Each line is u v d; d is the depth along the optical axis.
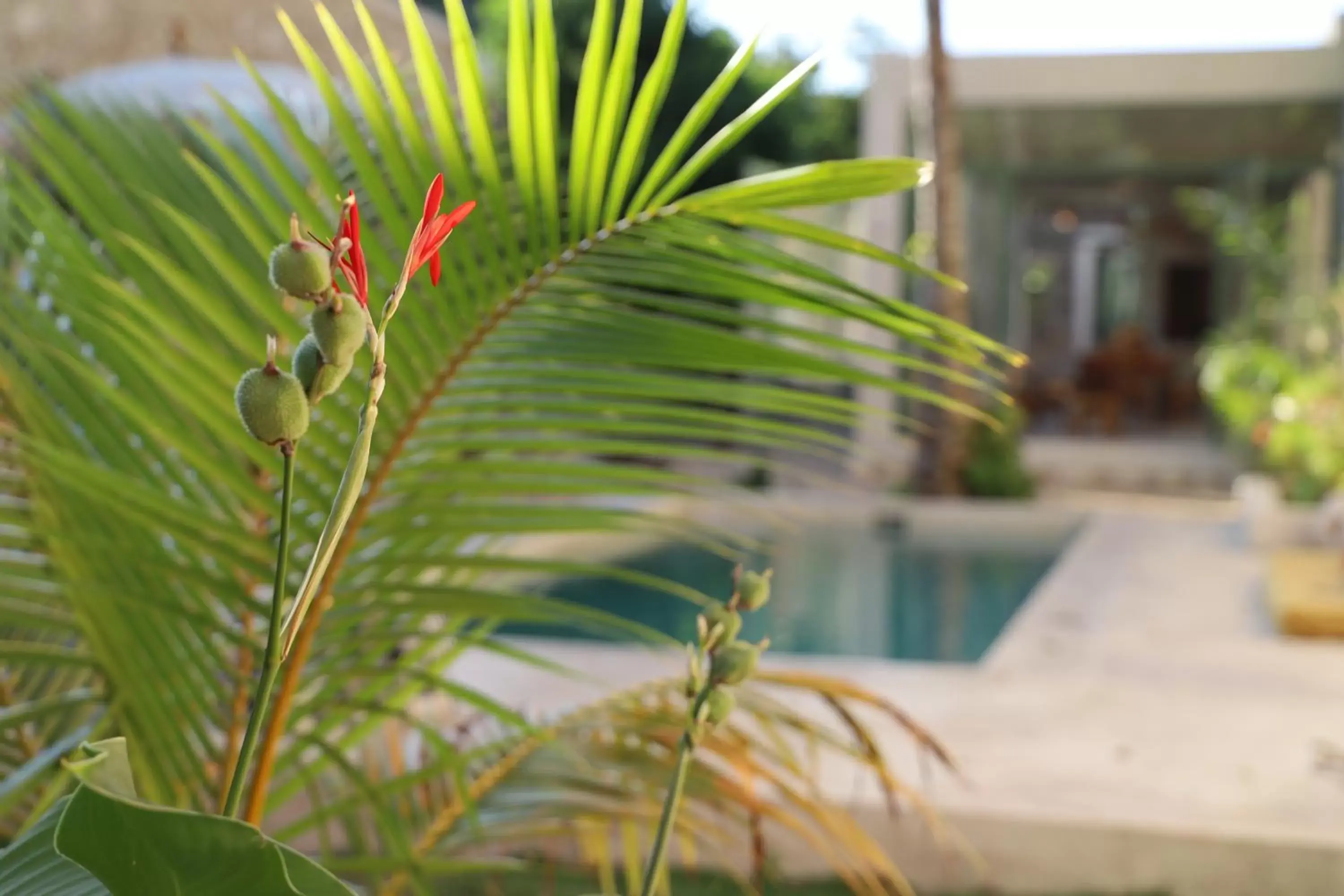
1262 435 9.41
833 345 1.16
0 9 3.63
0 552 1.54
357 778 1.44
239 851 0.46
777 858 3.27
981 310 15.26
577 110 1.12
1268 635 5.79
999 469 11.33
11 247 1.55
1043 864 3.27
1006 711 4.39
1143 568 7.58
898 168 1.08
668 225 1.17
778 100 1.05
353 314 0.52
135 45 3.77
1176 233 19.39
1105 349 17.52
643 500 9.70
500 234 1.24
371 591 1.38
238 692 1.42
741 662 0.69
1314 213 13.49
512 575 3.50
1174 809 3.39
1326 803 3.46
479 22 14.59
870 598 8.73
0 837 1.50
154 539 1.40
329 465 1.32
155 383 1.42
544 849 3.12
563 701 4.37
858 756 1.60
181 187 1.50
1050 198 18.03
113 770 0.46
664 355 1.23
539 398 1.31
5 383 1.38
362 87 1.17
